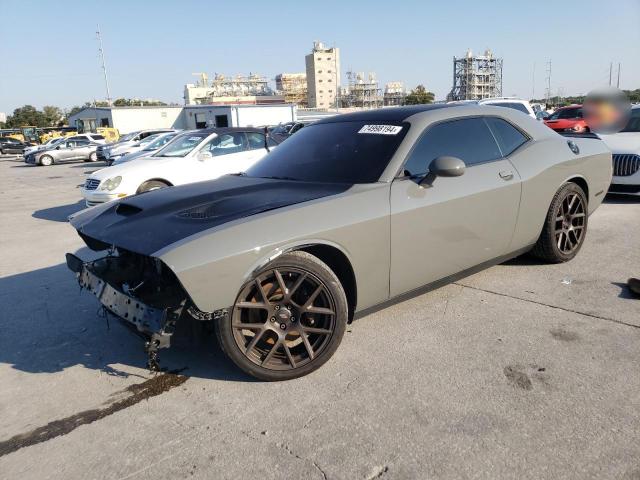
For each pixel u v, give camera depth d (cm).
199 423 254
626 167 708
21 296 464
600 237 556
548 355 303
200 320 270
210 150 866
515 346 316
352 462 220
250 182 355
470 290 413
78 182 1683
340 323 291
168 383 294
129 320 264
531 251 459
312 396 272
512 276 440
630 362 290
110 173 816
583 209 466
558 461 214
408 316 368
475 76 11719
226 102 12031
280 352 292
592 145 486
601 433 230
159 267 254
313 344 295
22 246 683
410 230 321
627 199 774
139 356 332
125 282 305
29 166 2823
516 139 415
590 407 250
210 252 252
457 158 351
